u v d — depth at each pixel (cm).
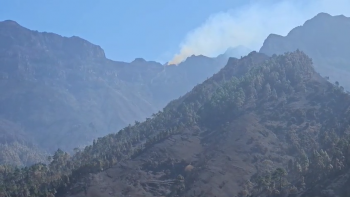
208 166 19112
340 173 15212
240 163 19175
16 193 18625
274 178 16062
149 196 18112
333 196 14100
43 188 19375
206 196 17038
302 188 15500
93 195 18088
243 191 16850
